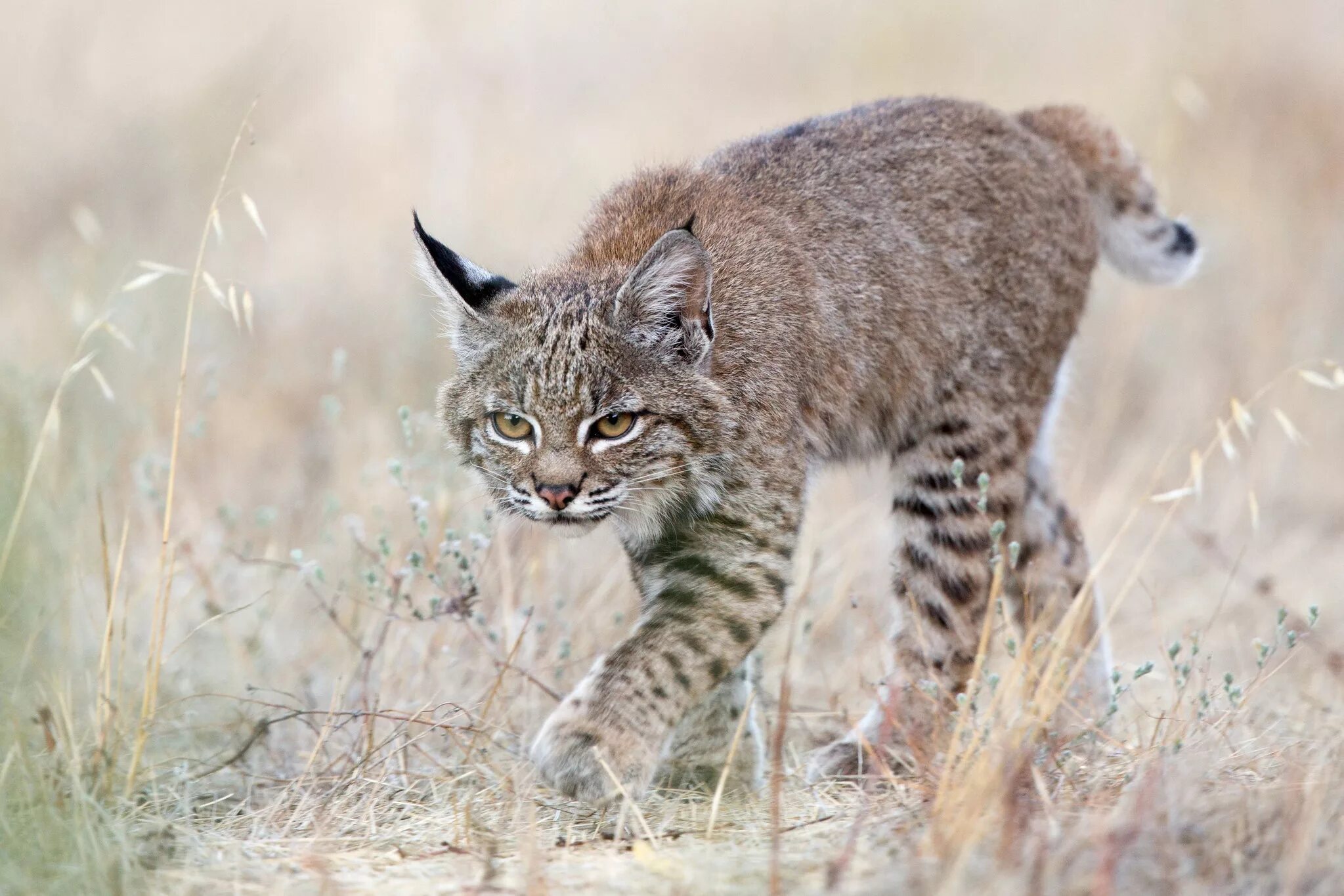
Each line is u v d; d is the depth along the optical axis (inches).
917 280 393.7
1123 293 726.5
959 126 414.0
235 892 281.4
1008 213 408.5
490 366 355.9
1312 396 640.4
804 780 361.4
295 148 891.4
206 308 669.3
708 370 348.8
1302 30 1008.9
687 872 281.6
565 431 344.5
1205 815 279.3
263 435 609.6
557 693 379.9
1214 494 593.3
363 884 286.0
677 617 344.2
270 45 989.8
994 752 296.4
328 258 770.2
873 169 399.5
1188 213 794.8
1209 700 348.2
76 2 1074.1
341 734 376.5
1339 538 573.0
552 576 446.9
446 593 387.9
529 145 896.3
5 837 289.6
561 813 331.3
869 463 414.3
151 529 488.4
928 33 1101.1
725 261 364.2
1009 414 412.5
